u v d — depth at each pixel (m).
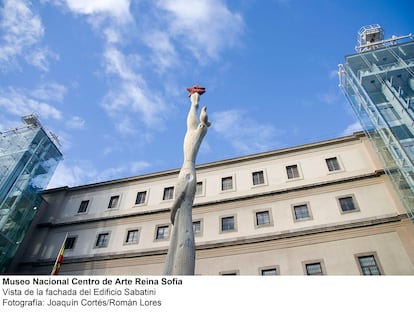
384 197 24.12
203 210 28.23
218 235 26.03
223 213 27.48
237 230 25.92
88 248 28.62
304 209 25.64
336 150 28.72
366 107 25.28
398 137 21.42
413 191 19.97
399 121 22.09
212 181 30.44
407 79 24.55
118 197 32.62
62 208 33.09
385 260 20.92
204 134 10.95
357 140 28.83
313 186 26.50
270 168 29.58
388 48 27.23
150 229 28.61
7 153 30.38
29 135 31.95
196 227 27.36
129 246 27.80
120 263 26.73
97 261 27.33
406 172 20.52
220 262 24.30
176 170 32.72
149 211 29.67
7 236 27.33
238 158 31.09
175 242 8.57
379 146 25.11
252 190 28.36
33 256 28.78
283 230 24.64
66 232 30.48
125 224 29.73
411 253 20.62
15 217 28.59
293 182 27.69
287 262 22.88
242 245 24.66
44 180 32.38
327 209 24.91
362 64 27.81
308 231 23.75
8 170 28.67
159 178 33.00
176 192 9.34
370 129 26.80
